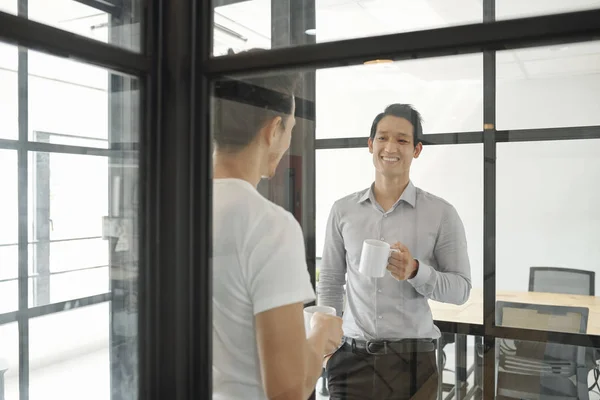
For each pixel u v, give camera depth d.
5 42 0.99
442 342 1.08
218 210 1.22
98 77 1.34
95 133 1.39
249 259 1.20
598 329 0.94
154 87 1.22
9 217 1.45
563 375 0.98
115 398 1.43
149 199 1.23
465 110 1.04
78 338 1.47
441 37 0.99
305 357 1.17
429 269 1.09
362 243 1.14
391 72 1.10
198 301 1.22
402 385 1.12
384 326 1.12
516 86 0.99
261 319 1.19
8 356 1.47
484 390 1.04
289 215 1.20
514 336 1.01
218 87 1.22
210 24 1.23
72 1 1.30
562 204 0.96
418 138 1.09
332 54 1.08
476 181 1.04
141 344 1.24
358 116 1.14
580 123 0.94
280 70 1.16
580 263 0.95
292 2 1.20
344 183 1.16
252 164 1.21
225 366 1.21
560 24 0.91
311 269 1.19
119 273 1.41
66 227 1.45
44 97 1.42
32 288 1.47
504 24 0.95
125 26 1.24
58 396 1.46
